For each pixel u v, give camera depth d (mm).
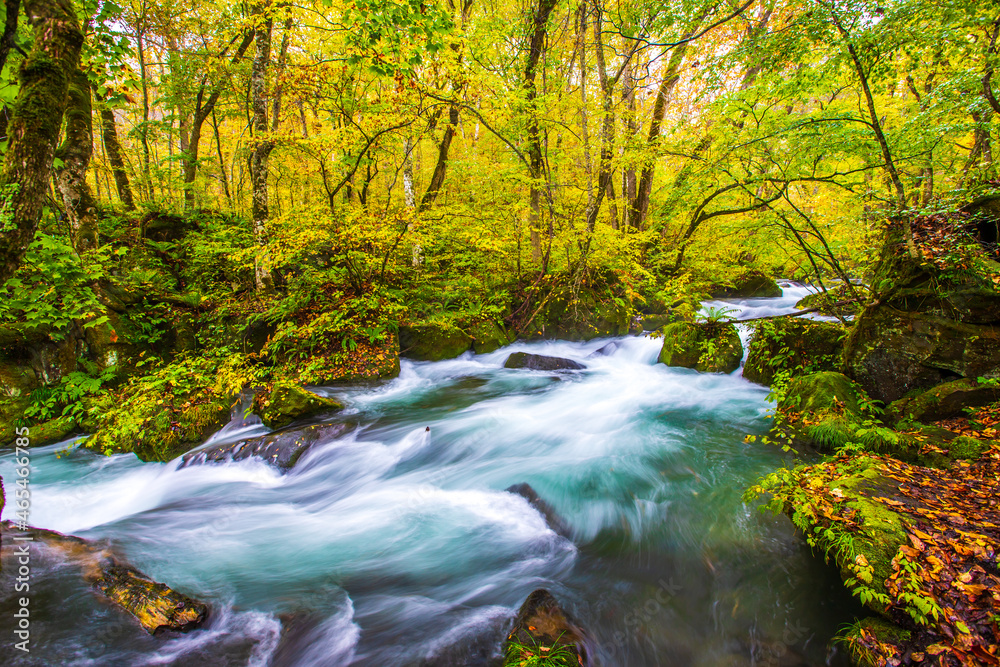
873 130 5789
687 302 9984
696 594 3352
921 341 5246
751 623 3086
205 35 12289
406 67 5707
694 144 8633
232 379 7164
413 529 4246
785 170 6676
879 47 5152
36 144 2545
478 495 4727
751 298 13492
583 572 3635
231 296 8953
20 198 2506
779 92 6434
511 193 11289
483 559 3840
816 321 6883
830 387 5512
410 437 6094
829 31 5449
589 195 9828
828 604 3107
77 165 6531
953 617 2486
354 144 9211
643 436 5773
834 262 6398
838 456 4508
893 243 5746
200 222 10359
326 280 9219
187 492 5008
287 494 4988
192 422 5973
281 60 10234
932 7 4719
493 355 9867
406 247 9922
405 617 3184
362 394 7766
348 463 5512
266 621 3125
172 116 12773
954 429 4520
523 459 5418
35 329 6277
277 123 9070
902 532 3027
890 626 2662
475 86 8719
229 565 3736
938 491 3525
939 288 5184
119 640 2781
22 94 2561
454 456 5660
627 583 3498
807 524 3404
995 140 5844
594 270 11148
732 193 9672
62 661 2605
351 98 9727
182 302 8336
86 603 2986
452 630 3047
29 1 2621
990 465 3764
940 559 2797
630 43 11453
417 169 15766
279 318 8359
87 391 6516
